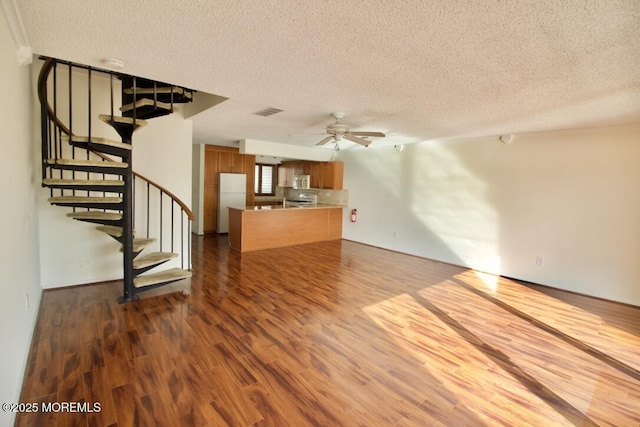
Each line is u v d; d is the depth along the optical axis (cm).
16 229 199
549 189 443
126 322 294
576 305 378
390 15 156
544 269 451
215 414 183
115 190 319
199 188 735
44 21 170
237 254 584
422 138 536
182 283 412
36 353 238
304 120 417
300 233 696
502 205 492
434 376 229
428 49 192
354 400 200
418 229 608
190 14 160
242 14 159
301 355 249
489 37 174
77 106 358
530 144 459
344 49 197
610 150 393
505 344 279
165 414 181
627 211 384
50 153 304
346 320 316
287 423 179
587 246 414
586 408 200
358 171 724
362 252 632
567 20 154
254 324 299
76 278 383
